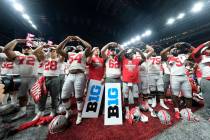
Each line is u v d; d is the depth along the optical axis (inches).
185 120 132.2
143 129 115.3
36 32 605.3
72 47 167.6
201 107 170.7
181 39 448.5
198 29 392.5
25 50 160.7
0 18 379.2
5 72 157.8
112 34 827.4
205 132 110.4
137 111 135.1
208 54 132.6
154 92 178.5
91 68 146.8
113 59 146.3
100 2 679.1
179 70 144.6
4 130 108.7
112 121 124.3
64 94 130.2
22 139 102.1
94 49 153.3
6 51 138.5
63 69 183.2
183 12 404.2
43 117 131.0
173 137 104.1
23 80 149.3
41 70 173.2
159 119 133.1
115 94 135.1
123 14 693.3
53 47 145.0
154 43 565.3
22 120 133.6
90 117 136.7
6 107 141.1
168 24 489.1
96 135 106.1
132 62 145.6
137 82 145.0
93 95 141.3
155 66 181.2
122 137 103.7
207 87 130.4
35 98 126.3
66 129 114.9
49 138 102.3
